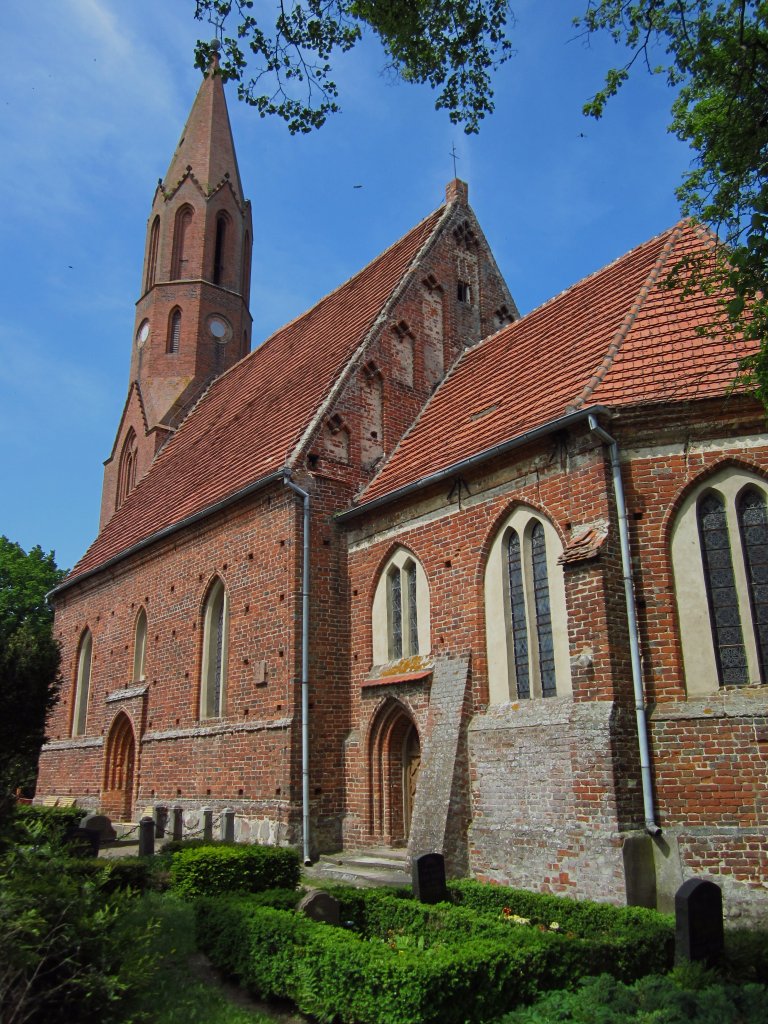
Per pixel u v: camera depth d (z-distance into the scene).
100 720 27.48
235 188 39.16
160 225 37.91
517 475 15.79
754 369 11.36
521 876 13.59
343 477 20.39
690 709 12.73
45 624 46.19
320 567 19.36
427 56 10.77
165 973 8.94
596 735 12.73
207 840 15.55
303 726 18.00
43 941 6.72
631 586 13.48
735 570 13.24
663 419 14.02
